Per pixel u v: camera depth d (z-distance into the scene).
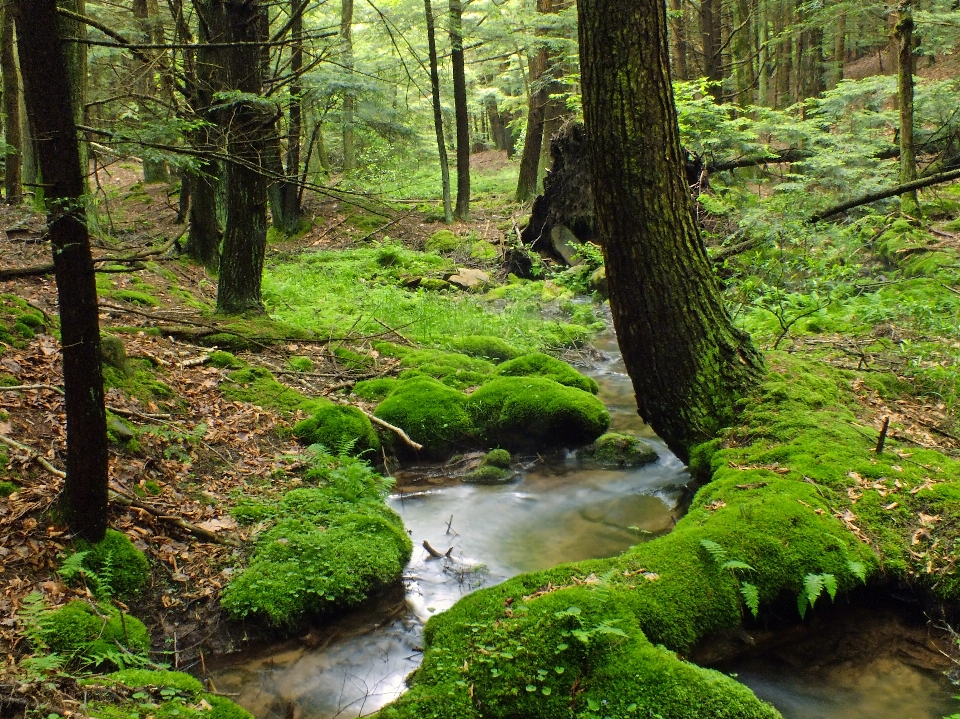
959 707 3.86
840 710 3.91
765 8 20.48
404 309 11.82
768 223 10.62
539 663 3.75
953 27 15.20
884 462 5.30
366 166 22.00
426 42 23.33
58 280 3.92
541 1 20.02
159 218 18.38
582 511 6.30
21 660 3.45
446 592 5.07
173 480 5.46
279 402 7.18
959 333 7.46
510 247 16.00
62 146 3.62
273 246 18.19
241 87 7.91
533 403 7.55
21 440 5.04
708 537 4.56
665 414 6.23
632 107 5.65
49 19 3.47
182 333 8.05
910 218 12.22
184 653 4.23
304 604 4.61
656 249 5.89
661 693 3.53
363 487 5.98
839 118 16.05
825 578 4.25
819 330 8.58
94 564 4.30
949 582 4.37
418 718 3.53
